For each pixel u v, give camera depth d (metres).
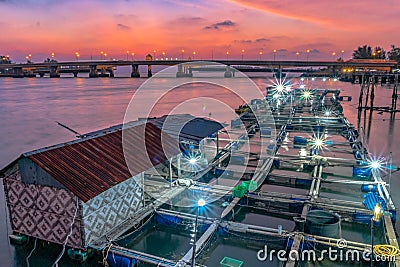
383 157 25.47
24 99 72.19
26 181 10.84
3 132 37.72
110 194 11.27
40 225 11.07
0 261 10.86
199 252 10.84
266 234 11.77
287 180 18.03
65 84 126.12
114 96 76.50
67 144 11.84
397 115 46.66
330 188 17.42
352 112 49.94
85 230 10.41
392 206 13.81
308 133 32.03
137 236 12.33
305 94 56.97
